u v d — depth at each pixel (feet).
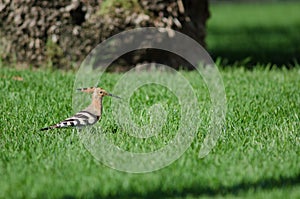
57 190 27.20
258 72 59.36
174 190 27.50
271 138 35.99
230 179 28.78
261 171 29.84
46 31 57.47
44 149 33.30
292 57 74.64
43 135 35.88
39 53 57.88
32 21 57.16
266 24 121.80
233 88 50.67
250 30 111.14
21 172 29.63
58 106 42.73
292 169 30.25
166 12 57.93
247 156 32.42
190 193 27.27
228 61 70.90
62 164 30.78
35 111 41.34
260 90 49.90
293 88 50.85
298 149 34.12
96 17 56.70
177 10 58.44
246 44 89.86
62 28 57.21
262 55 76.48
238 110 42.34
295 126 38.42
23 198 26.48
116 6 56.70
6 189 27.32
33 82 50.96
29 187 27.55
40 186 27.63
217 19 132.98
